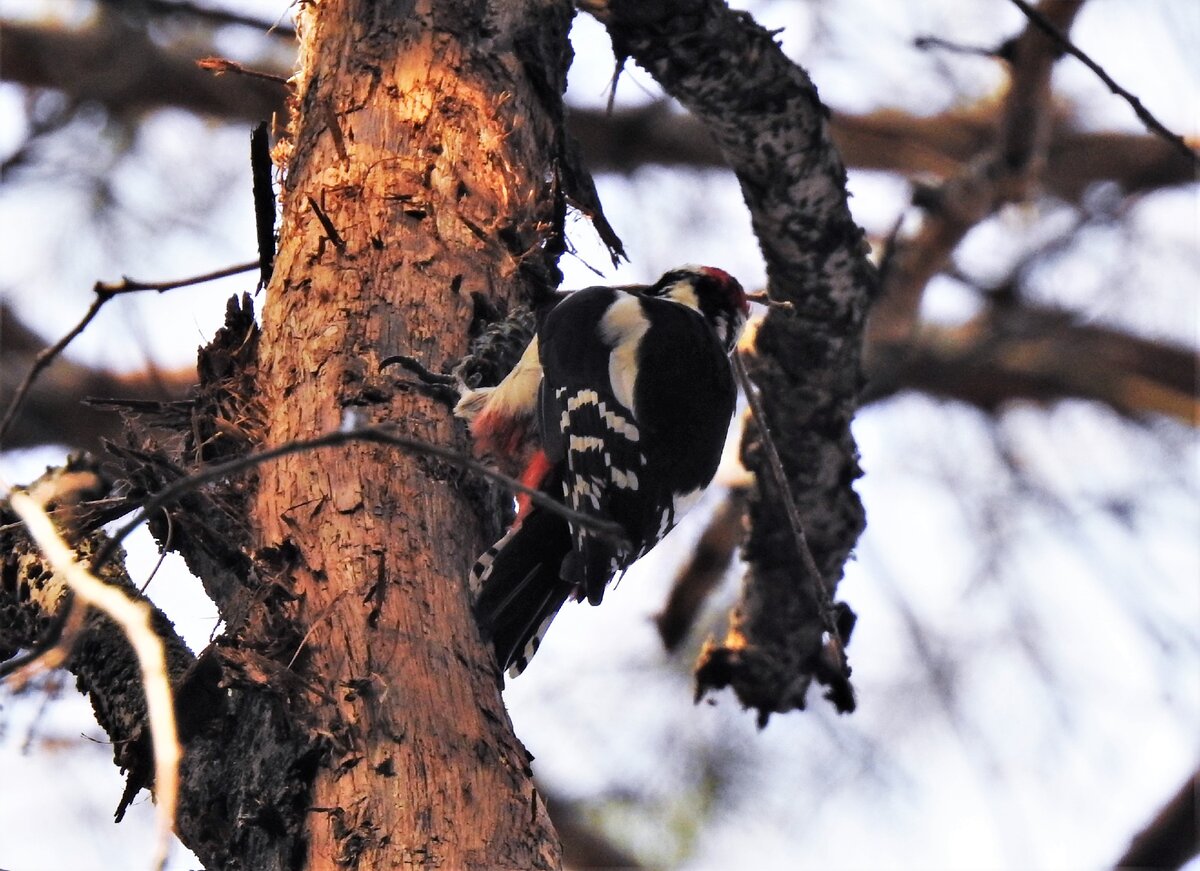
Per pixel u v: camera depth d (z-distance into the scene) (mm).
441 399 6621
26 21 13242
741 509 9297
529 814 5266
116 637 6156
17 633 6770
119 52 13188
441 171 7246
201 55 13445
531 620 6398
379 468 6148
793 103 7340
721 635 11430
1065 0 10789
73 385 13750
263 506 6156
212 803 5422
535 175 7645
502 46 7715
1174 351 13906
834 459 8656
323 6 7863
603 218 8125
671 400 7582
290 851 5188
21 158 12680
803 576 9047
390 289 6863
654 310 8047
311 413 6449
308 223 7090
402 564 5852
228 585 6000
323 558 5867
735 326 9023
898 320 12727
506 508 7152
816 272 7906
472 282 7074
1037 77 11219
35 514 4309
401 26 7602
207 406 6719
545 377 7219
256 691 5422
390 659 5523
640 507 7289
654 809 10859
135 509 6777
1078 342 13914
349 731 5309
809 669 9492
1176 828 11156
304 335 6719
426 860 4996
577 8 7680
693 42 7062
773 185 7641
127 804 5727
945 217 12062
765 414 8492
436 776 5199
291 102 8070
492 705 5562
